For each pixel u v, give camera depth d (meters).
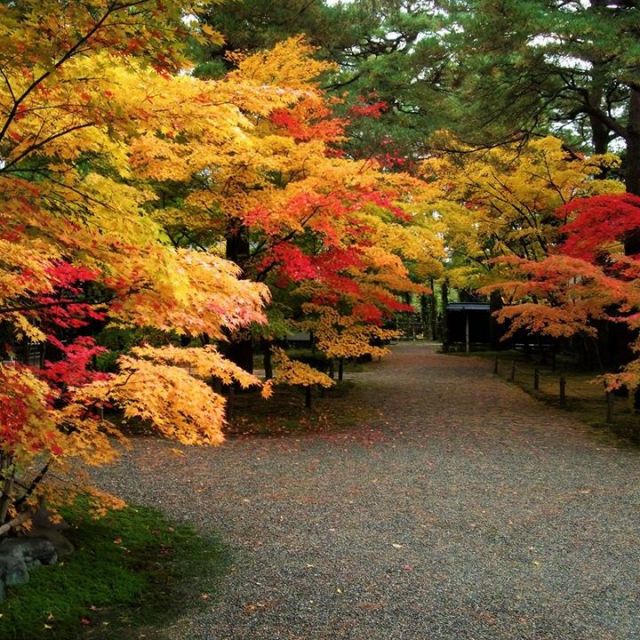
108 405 4.83
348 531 6.05
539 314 12.88
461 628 4.13
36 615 3.98
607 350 20.20
